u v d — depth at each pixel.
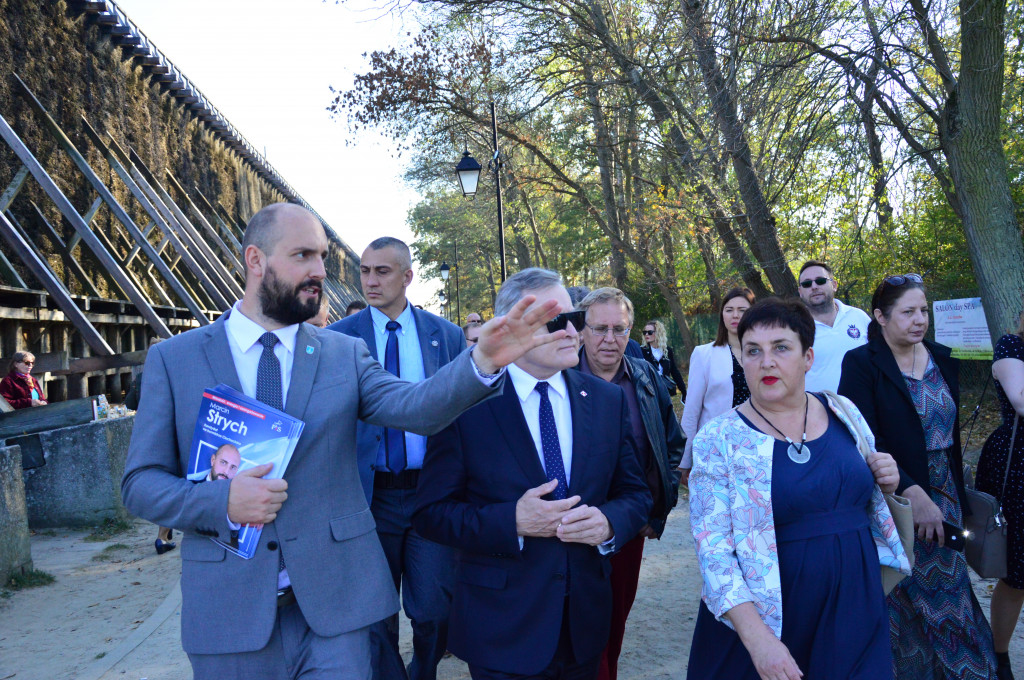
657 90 14.23
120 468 9.77
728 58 10.55
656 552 6.87
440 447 2.87
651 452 3.90
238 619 2.28
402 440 3.80
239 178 34.97
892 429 3.42
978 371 12.45
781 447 2.57
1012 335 3.61
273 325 2.47
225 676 2.32
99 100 21.02
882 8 9.01
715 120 10.98
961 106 8.67
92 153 19.91
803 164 12.61
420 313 4.36
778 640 2.34
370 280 4.19
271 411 2.30
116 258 19.44
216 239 25.83
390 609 2.48
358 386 2.53
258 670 2.34
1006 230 8.59
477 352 2.21
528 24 17.77
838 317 5.03
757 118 9.91
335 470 2.42
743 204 13.20
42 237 16.86
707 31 11.00
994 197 8.63
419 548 3.79
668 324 27.19
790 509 2.52
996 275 8.59
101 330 18.02
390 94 21.03
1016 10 10.31
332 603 2.35
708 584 2.48
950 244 13.46
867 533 2.59
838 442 2.62
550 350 2.74
